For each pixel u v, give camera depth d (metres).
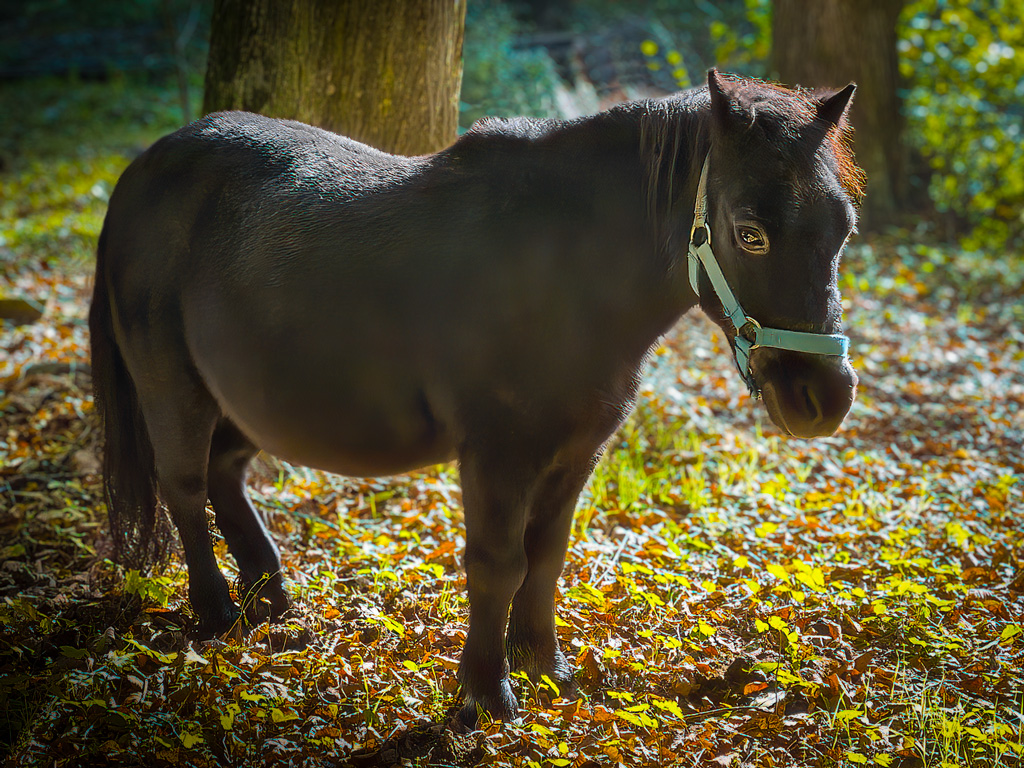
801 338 2.56
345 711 3.11
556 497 3.18
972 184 10.59
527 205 2.88
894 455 5.53
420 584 3.92
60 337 6.71
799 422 2.63
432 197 2.98
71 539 4.25
